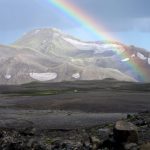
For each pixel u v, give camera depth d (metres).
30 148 36.56
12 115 82.00
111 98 132.00
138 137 32.31
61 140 39.06
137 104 108.94
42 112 90.62
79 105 107.94
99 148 32.84
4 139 40.19
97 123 62.56
